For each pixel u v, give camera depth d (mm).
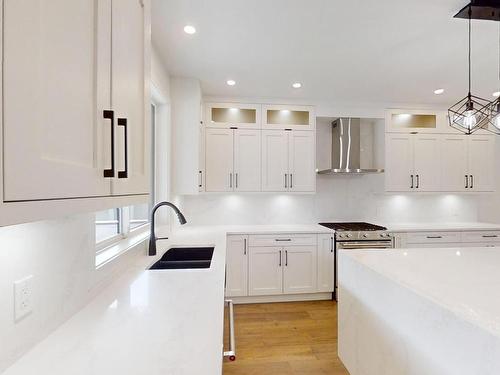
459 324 1036
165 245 2338
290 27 1965
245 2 1692
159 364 735
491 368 906
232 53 2355
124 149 834
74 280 1053
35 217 466
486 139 3834
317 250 3350
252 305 3260
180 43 2186
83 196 620
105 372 704
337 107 3639
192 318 1012
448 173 3779
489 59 2467
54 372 707
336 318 2912
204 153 3426
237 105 3467
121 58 845
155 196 2797
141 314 1046
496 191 4207
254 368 2086
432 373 1173
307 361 2178
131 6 936
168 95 2795
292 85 3100
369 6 1733
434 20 1879
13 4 421
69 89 576
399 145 3725
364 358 1753
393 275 1529
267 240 3295
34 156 464
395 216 4051
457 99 3580
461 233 3539
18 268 771
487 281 1434
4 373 706
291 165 3566
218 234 2949
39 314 852
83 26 632
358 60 2488
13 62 422
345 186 3979
